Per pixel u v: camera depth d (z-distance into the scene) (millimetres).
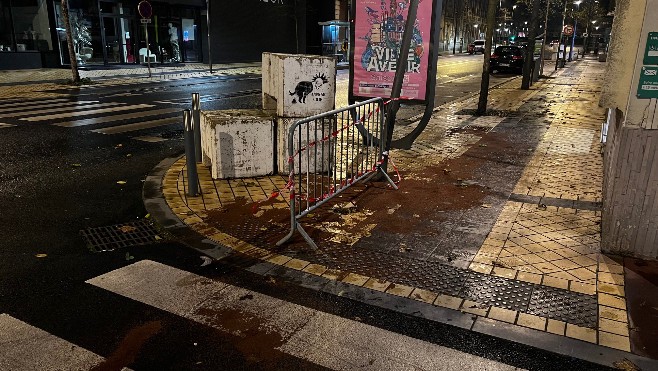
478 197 6473
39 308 3811
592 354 3277
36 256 4730
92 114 13164
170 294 4043
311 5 41438
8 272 4395
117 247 4969
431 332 3533
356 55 7918
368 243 5035
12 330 3510
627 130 4363
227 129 6859
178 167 7832
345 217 5742
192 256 4758
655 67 4148
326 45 40250
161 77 24688
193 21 33344
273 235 5230
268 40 38062
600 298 3951
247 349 3330
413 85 7625
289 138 4887
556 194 6590
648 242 4562
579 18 58375
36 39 26000
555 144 9820
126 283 4219
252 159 7113
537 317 3703
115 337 3453
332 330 3551
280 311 3803
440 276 4344
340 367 3145
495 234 5238
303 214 5219
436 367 3150
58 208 6094
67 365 3139
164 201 6277
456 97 18766
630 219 4562
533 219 5668
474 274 4371
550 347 3357
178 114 13414
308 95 6984
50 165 8062
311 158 7320
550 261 4605
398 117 13531
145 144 9734
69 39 20562
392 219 5688
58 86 19812
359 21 7770
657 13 4102
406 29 6668
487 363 3195
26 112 13281
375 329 3566
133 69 28484
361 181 7090
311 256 4746
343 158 8391
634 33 4340
